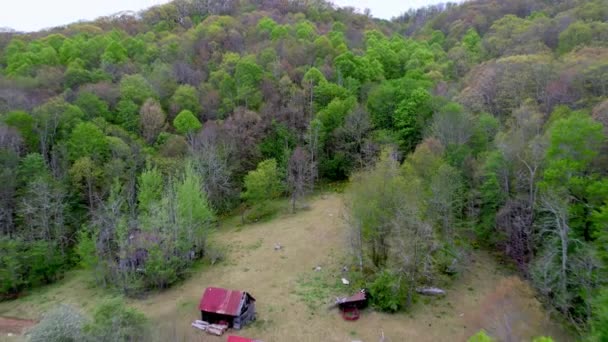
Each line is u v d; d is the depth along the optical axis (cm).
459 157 4434
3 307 3875
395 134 5769
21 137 4825
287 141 6044
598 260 2589
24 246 4203
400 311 3338
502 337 2722
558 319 2844
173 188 4597
